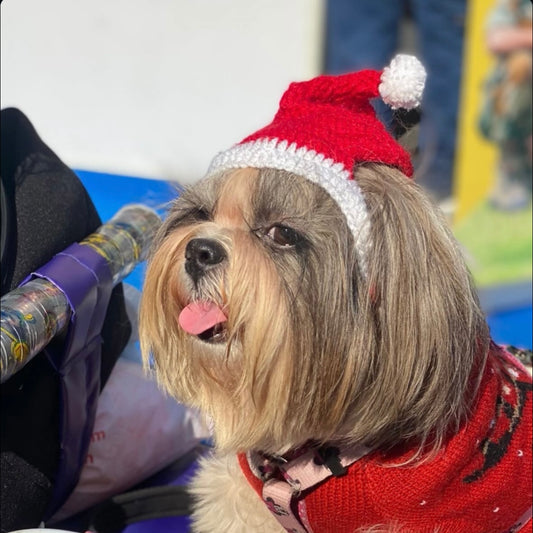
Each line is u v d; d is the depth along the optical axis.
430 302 0.68
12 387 0.72
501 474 0.69
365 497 0.69
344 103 0.71
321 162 0.67
